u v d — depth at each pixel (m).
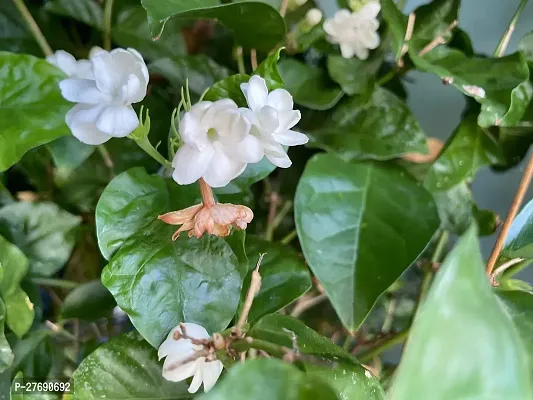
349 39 0.17
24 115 0.13
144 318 0.13
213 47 0.19
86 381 0.14
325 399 0.09
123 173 0.14
